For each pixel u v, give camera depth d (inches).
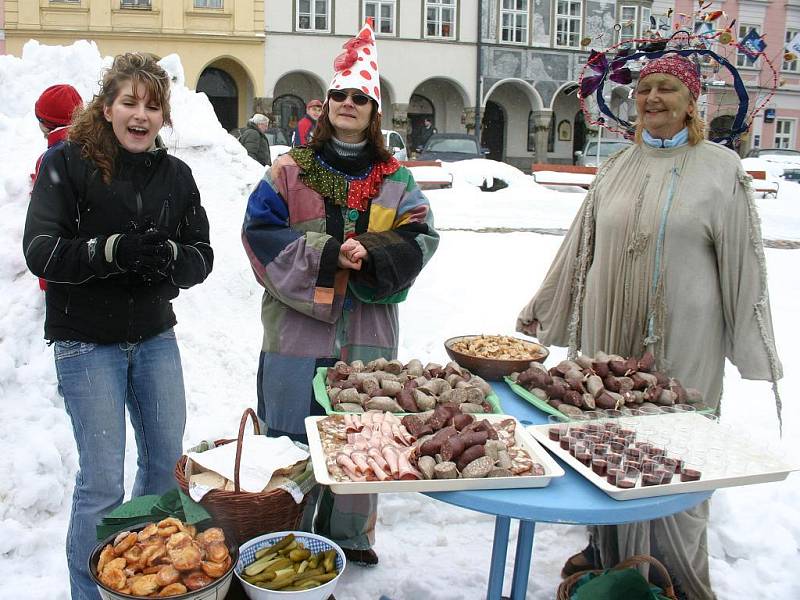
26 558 116.2
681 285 106.7
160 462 104.0
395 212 115.5
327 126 114.2
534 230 401.1
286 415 113.1
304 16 961.5
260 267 110.1
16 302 157.8
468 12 1036.5
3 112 235.1
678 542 106.0
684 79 104.8
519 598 98.1
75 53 245.6
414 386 99.7
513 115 1135.0
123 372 99.1
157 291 100.0
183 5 901.2
